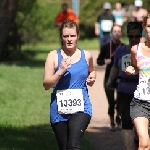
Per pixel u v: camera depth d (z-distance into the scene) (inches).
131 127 559.5
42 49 2107.5
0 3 1449.3
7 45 1642.5
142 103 468.8
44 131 698.8
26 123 762.8
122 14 1875.0
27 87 1068.5
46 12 2137.1
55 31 2444.6
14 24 1658.5
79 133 461.7
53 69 470.9
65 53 474.3
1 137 649.0
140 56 470.9
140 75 472.7
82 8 3006.9
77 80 470.9
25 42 1940.2
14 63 1566.2
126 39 2566.4
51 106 475.2
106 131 739.4
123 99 567.8
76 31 471.2
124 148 631.8
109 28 1518.2
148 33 466.9
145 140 450.6
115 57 590.9
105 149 627.5
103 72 1354.6
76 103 468.8
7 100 930.1
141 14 1715.1
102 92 1064.2
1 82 1094.4
